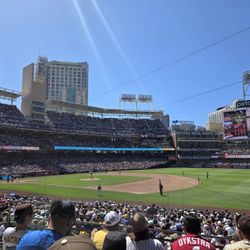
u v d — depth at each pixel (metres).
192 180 61.62
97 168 100.31
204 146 128.62
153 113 137.50
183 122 167.50
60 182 59.78
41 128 99.38
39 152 97.38
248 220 4.73
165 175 76.00
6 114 96.12
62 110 129.12
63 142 104.81
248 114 92.75
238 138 94.25
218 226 17.34
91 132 112.88
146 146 124.75
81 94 188.50
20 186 52.28
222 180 60.97
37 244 3.94
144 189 47.19
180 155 126.44
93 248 2.84
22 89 112.62
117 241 4.26
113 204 28.28
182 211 24.44
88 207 24.73
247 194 40.34
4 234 6.00
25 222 5.75
